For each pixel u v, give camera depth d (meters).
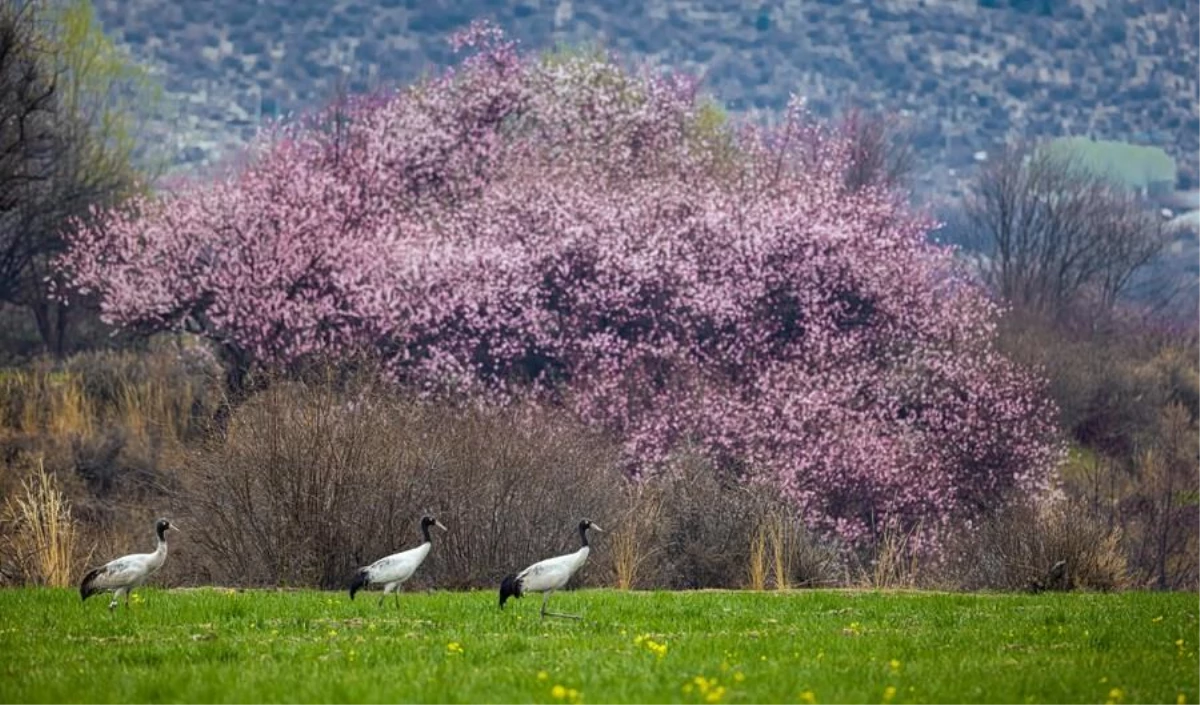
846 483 49.88
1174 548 46.50
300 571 31.94
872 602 25.70
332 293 57.94
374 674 15.41
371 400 36.66
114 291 58.69
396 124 69.44
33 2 61.22
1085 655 18.02
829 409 51.72
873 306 59.91
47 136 61.97
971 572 38.50
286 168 62.62
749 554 38.66
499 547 33.66
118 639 19.38
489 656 17.14
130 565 22.05
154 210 61.78
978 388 55.56
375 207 63.12
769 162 69.38
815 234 58.56
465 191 66.44
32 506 35.59
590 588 33.66
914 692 14.65
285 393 35.16
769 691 14.45
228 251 58.78
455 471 33.88
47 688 14.88
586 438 40.62
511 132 71.56
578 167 64.94
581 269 57.88
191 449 39.75
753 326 57.09
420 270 57.25
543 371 55.53
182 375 57.44
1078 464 61.59
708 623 21.62
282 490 32.38
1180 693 15.09
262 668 16.14
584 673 15.44
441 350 56.19
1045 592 32.53
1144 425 64.44
